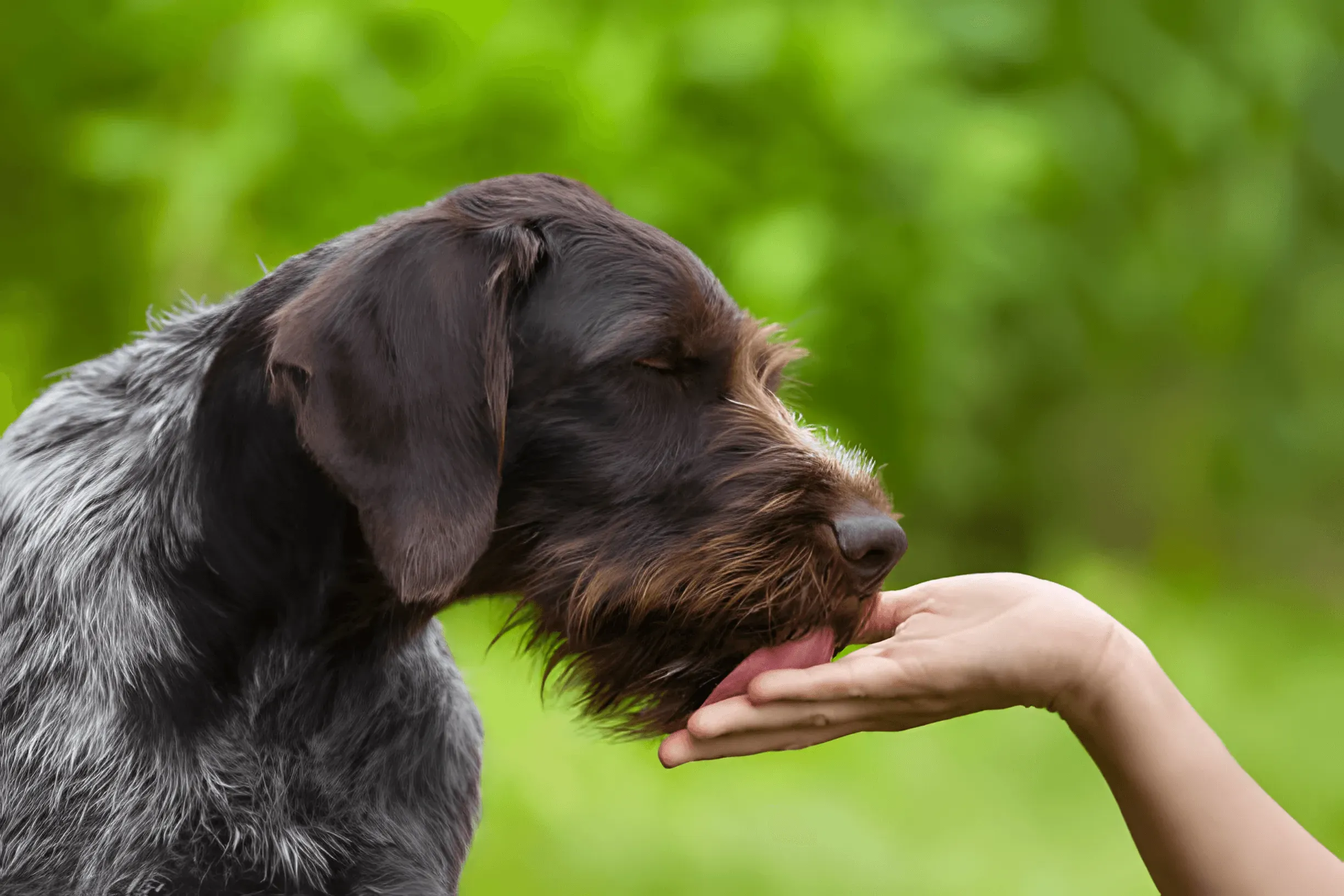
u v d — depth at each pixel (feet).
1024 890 32.53
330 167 36.70
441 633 19.02
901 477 43.52
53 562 16.35
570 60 36.91
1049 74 49.24
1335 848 36.22
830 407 40.83
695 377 17.28
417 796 17.62
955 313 41.45
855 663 15.12
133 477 16.70
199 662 16.20
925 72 40.83
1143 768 14.58
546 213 17.16
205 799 15.97
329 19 36.17
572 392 16.80
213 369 16.76
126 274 41.24
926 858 34.40
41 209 41.86
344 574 16.57
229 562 16.37
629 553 16.75
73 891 15.46
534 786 36.22
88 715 15.80
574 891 31.12
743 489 16.87
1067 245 50.31
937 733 45.32
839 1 39.29
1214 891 14.16
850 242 39.27
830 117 38.37
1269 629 57.31
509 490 17.03
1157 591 59.88
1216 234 55.26
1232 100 53.67
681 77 37.58
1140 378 62.64
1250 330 62.13
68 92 40.75
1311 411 66.69
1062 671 14.88
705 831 35.04
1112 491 64.80
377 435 15.37
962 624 15.31
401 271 15.85
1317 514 69.92
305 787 16.66
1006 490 57.77
